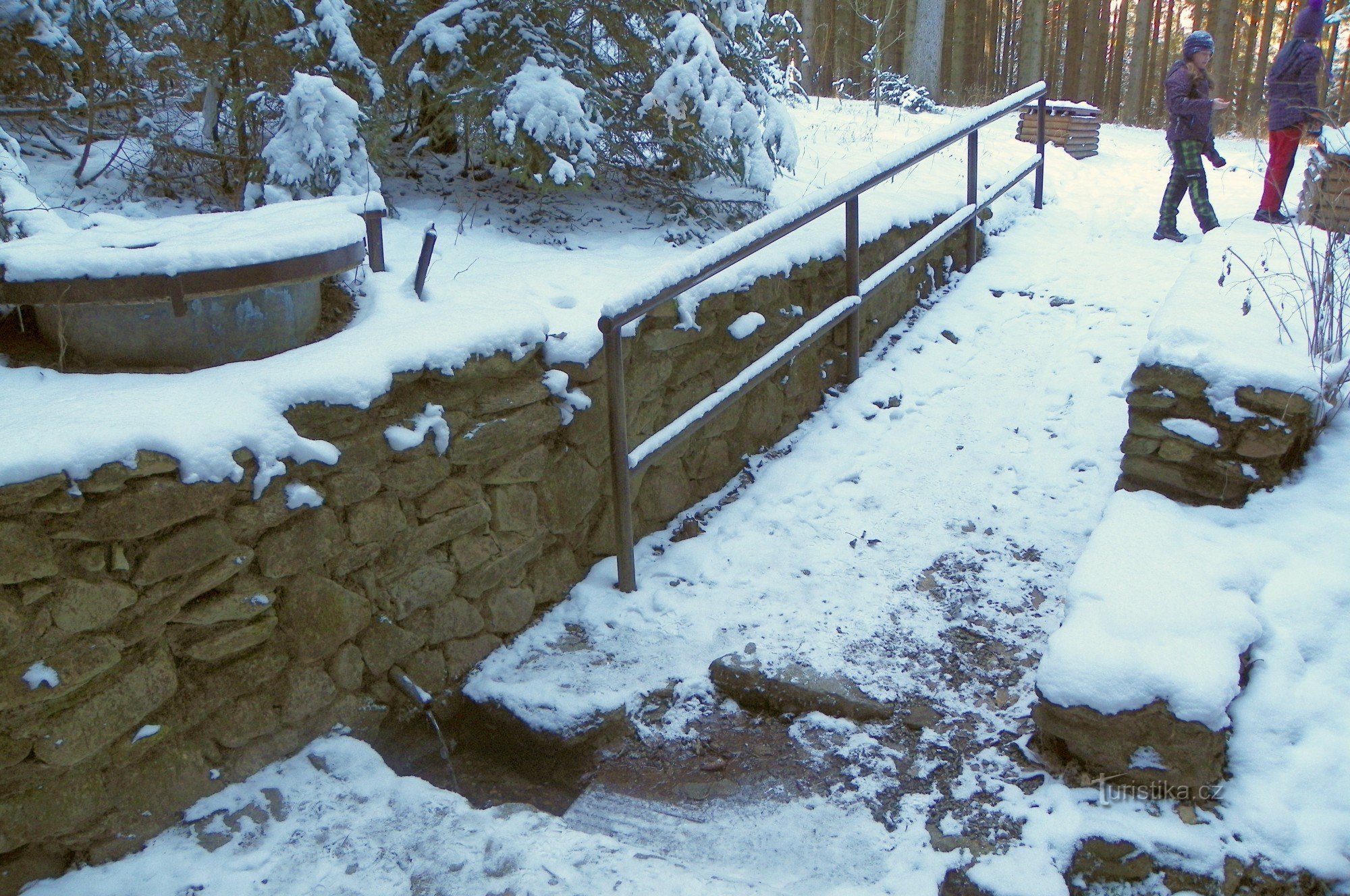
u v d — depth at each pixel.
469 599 3.32
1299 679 2.62
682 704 3.14
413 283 3.68
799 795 2.74
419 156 5.53
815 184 6.25
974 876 2.38
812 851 2.54
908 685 3.05
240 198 4.53
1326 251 3.49
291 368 2.79
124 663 2.43
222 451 2.50
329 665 2.91
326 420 2.79
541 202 5.20
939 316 5.66
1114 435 4.30
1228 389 3.16
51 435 2.28
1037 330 5.35
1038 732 2.74
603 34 5.41
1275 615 2.77
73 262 2.54
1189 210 7.20
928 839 2.51
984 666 3.11
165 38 4.85
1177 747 2.46
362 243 3.17
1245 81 21.17
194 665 2.60
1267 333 3.47
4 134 3.70
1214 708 2.42
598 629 3.50
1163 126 15.26
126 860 2.44
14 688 2.21
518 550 3.44
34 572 2.22
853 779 2.76
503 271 4.06
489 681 3.23
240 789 2.69
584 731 3.00
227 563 2.58
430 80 4.84
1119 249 6.33
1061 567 3.58
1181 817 2.44
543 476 3.53
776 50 6.06
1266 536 3.06
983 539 3.79
